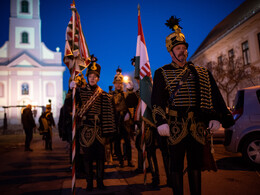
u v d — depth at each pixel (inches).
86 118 132.5
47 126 331.0
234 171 169.2
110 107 140.1
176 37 91.7
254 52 694.5
